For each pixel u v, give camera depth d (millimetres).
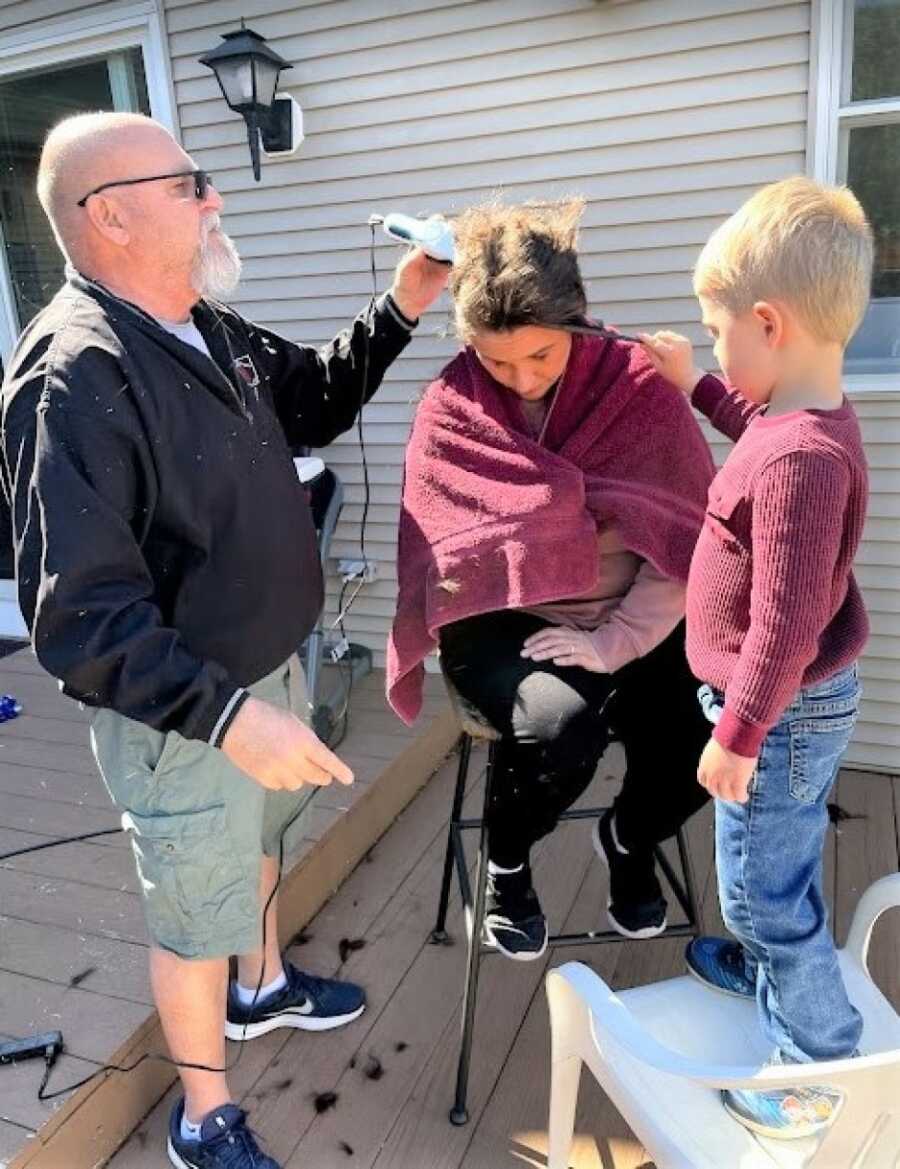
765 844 1352
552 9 2662
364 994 1980
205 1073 1568
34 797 2582
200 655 1434
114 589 1225
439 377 1655
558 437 1558
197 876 1427
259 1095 1762
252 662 1492
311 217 3131
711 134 2604
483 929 1773
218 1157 1553
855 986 1534
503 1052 1844
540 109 2756
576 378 1528
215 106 3131
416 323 1797
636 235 2752
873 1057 1063
